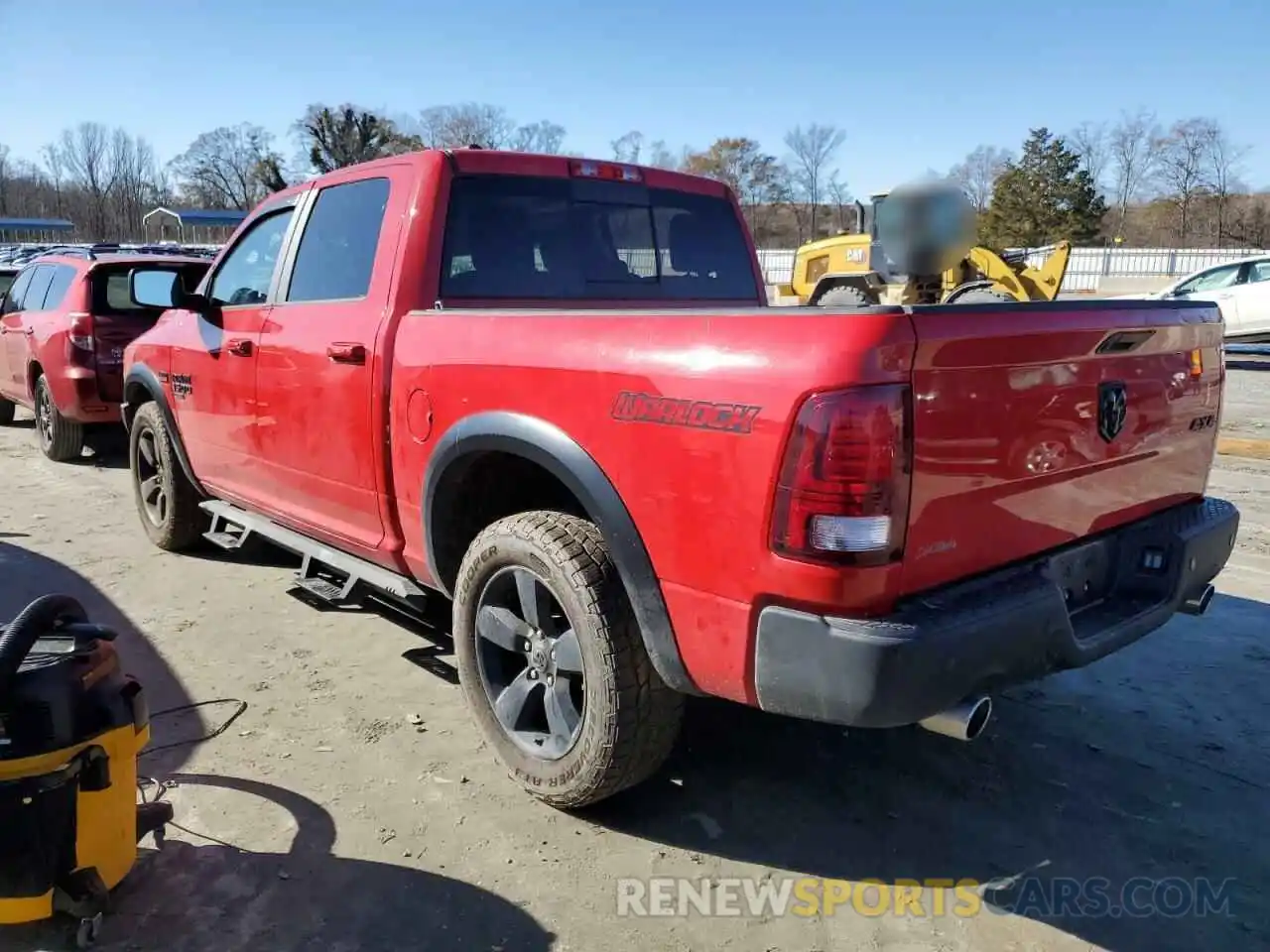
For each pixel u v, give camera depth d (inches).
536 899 107.9
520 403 118.6
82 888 97.2
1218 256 1464.1
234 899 107.0
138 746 103.8
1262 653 175.2
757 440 93.4
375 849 116.3
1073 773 135.1
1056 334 103.0
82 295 316.2
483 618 128.0
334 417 152.5
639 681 112.0
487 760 137.5
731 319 98.5
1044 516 107.7
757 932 103.2
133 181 3048.7
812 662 92.3
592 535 116.0
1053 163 1889.8
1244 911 106.8
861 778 133.6
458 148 150.6
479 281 148.8
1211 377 132.7
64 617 101.0
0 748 90.8
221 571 218.1
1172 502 130.6
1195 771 135.6
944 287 605.9
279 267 173.8
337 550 164.2
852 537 89.1
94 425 340.8
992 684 98.0
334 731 145.3
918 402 91.0
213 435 192.7
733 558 96.7
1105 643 110.0
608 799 127.6
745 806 126.4
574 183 161.6
